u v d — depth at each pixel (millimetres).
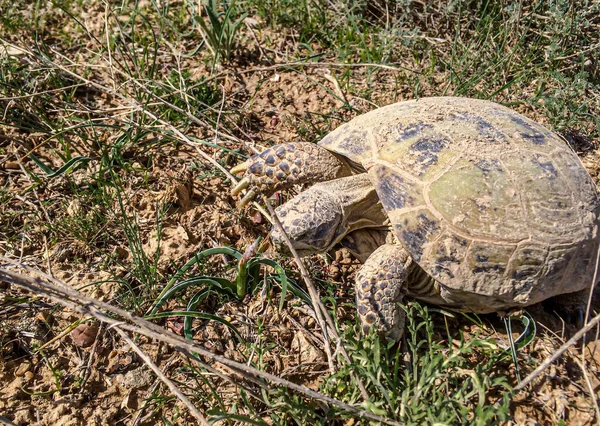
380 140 285
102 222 329
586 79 428
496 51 447
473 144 276
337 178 294
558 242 261
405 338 276
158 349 278
